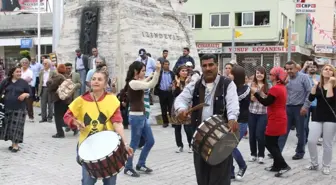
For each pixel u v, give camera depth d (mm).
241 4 38594
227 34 39188
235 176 7684
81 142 4957
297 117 9570
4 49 40688
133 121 7445
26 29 38969
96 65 11969
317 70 12031
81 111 5160
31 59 17547
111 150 4668
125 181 7246
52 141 10641
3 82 9344
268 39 37688
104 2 15758
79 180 7234
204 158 5004
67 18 16906
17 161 8453
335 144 11695
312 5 21688
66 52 16578
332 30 47969
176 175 7777
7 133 9281
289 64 9531
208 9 39844
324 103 8211
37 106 17469
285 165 8039
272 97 7734
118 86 15062
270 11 37594
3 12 41156
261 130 8766
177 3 17953
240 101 7676
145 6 16172
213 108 5355
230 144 5031
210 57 5336
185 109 5359
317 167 8617
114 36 15375
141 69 7637
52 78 11273
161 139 11445
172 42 17156
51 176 7418
